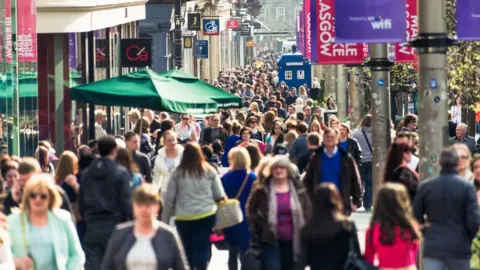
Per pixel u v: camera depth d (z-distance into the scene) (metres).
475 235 27.73
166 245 22.23
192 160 32.72
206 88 49.62
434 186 27.73
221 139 61.22
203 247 33.09
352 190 37.00
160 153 39.78
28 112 50.56
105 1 67.25
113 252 22.25
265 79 153.00
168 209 32.91
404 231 25.20
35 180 25.45
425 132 31.19
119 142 38.25
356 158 49.00
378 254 25.45
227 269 38.72
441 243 27.62
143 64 74.81
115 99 45.97
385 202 25.27
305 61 157.12
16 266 25.17
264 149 52.34
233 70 190.62
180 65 88.81
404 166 33.47
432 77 30.98
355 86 85.50
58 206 25.77
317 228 23.98
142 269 22.12
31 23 50.97
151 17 101.44
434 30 30.91
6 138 44.84
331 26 46.34
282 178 30.00
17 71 47.09
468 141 47.19
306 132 48.25
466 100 69.75
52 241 25.48
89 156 35.09
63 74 63.72
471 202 27.61
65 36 63.66
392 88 88.62
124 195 30.86
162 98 45.81
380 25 31.42
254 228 30.20
